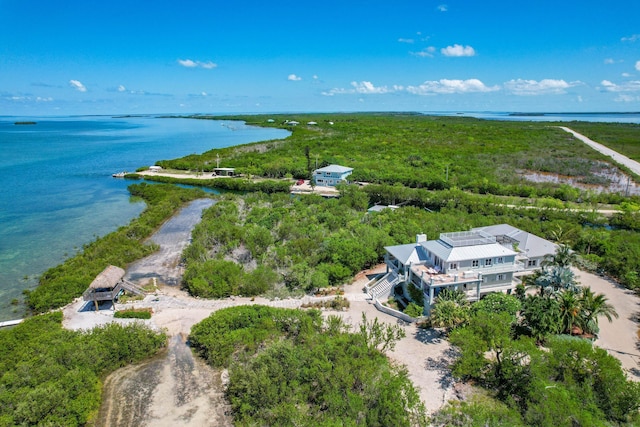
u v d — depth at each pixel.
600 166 143.75
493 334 36.59
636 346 42.19
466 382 36.94
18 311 51.69
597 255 65.31
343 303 50.66
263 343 41.25
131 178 140.25
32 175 145.50
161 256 70.12
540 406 30.14
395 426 29.39
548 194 106.56
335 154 168.62
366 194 104.38
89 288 50.44
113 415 34.47
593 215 86.00
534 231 72.75
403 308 50.34
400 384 32.41
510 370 35.00
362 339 38.72
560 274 42.97
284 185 119.88
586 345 34.56
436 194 103.44
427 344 42.75
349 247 59.72
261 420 31.72
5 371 36.94
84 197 114.00
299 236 72.06
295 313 44.50
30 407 30.55
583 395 31.56
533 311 41.75
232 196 108.56
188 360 41.66
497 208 91.19
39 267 65.94
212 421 33.78
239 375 35.50
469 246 48.84
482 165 143.38
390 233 70.12
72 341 40.09
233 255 66.56
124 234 76.38
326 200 101.06
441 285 45.91
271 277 56.28
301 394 33.47
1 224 88.44
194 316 49.16
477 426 29.34
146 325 45.66
